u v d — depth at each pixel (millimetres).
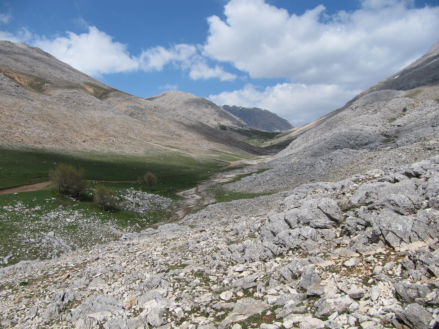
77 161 108375
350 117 115312
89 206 58250
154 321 11508
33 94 163125
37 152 104500
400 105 103875
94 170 101250
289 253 15688
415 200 14164
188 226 38344
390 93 120062
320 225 16750
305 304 10625
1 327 13398
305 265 13359
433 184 14680
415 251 10828
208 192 82500
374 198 16906
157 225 54312
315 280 11633
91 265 22625
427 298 8297
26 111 138375
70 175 62188
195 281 15352
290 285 12445
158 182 99938
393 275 10531
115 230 49781
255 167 123938
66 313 14086
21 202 52969
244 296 12742
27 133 120375
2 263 34719
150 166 128875
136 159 138750
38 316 14258
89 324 12367
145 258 21828
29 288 19203
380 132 87375
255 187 72125
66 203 57531
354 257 12727
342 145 84812
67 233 45188
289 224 18688
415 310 7832
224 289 13820
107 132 167875
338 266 12484
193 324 11094
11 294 18344
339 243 14898
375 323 8430
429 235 11734
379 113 103000
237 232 23344
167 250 23219
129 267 20078
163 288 14906
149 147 170500
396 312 8547
